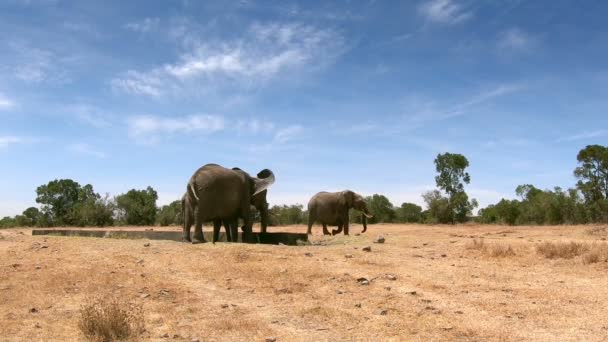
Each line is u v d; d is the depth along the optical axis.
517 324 7.29
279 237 18.30
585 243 15.15
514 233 24.09
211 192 15.57
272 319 7.69
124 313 7.22
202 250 13.30
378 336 6.84
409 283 10.01
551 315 7.74
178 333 7.06
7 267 11.23
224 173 15.99
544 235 21.94
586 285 9.86
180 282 10.09
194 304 8.59
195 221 15.44
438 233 25.06
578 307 8.20
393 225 39.56
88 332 6.94
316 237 19.58
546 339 6.61
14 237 16.45
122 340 6.82
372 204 48.25
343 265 11.55
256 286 9.70
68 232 21.95
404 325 7.27
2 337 6.93
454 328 7.10
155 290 9.45
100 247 13.94
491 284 9.97
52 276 10.38
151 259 12.30
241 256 12.23
